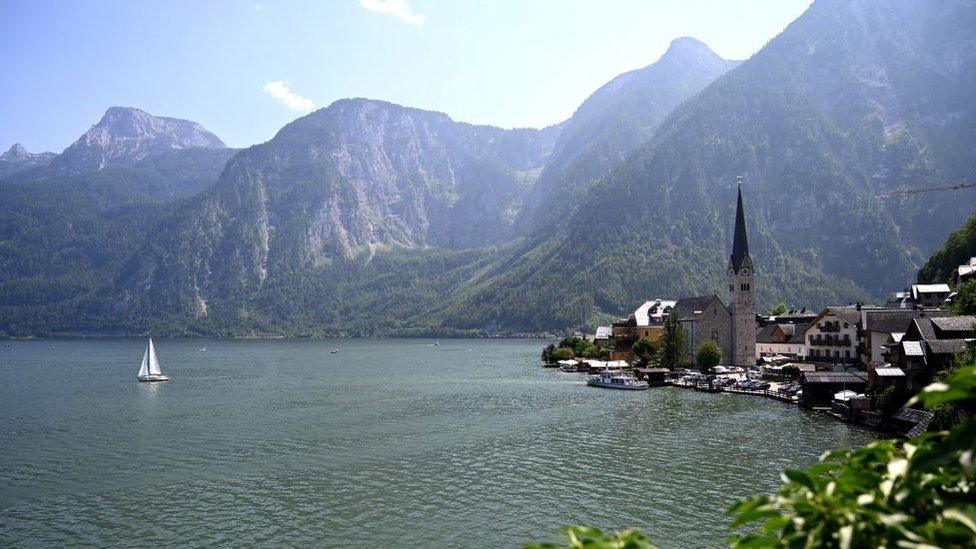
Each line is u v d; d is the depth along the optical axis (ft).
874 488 30.30
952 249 638.94
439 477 233.35
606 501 203.21
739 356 641.40
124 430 336.29
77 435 323.37
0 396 495.41
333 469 246.68
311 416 376.07
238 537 177.88
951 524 26.40
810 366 542.98
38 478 239.30
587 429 326.65
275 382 598.75
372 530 181.37
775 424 338.54
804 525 28.86
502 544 170.19
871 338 483.51
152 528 185.47
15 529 185.98
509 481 226.99
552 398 456.04
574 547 28.63
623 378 522.88
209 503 206.80
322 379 627.46
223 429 335.06
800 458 257.34
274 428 336.08
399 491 216.54
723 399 447.01
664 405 415.64
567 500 204.64
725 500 203.62
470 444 290.15
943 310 427.74
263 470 246.47
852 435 305.12
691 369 627.87
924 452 26.78
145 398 476.13
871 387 344.69
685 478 228.84
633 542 27.78
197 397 479.00
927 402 26.45
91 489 224.12
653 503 200.85
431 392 499.10
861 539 26.78
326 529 182.70
